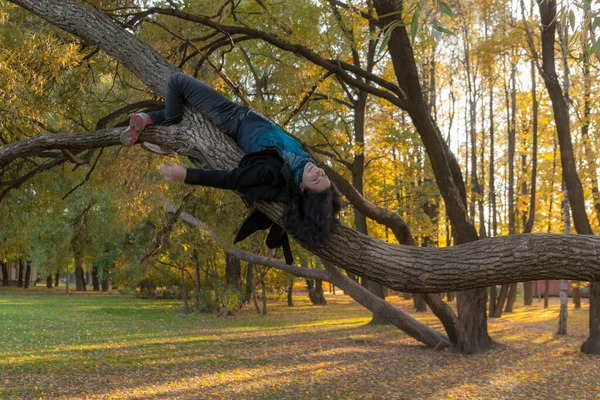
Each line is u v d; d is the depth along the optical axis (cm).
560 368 1342
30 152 448
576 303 3694
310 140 1989
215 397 1036
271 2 1241
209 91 355
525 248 295
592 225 2464
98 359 1460
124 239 2972
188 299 4094
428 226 2684
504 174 3497
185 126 363
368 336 2028
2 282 6469
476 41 2423
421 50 1548
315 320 2752
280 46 1080
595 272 290
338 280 1582
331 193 310
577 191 1609
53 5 420
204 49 1012
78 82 939
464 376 1245
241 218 1380
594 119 1705
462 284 301
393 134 2261
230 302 2881
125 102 1049
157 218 1319
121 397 1033
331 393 1074
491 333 2131
